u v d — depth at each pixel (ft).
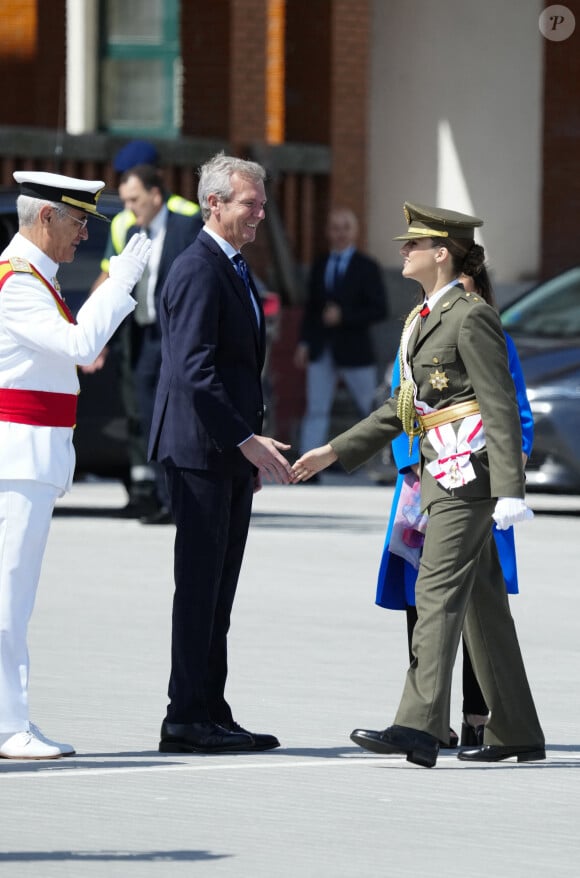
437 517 59.67
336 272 166.50
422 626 59.47
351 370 166.81
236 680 73.82
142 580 99.76
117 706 68.39
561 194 201.87
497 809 54.24
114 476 129.08
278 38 188.24
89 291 123.65
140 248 59.88
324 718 67.10
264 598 94.73
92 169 174.91
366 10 187.62
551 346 134.82
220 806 53.98
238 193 61.93
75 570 103.09
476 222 60.08
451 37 197.57
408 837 50.65
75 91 195.83
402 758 61.72
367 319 166.50
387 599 64.13
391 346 191.72
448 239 59.77
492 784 57.88
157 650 79.77
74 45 195.42
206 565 61.82
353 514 135.13
